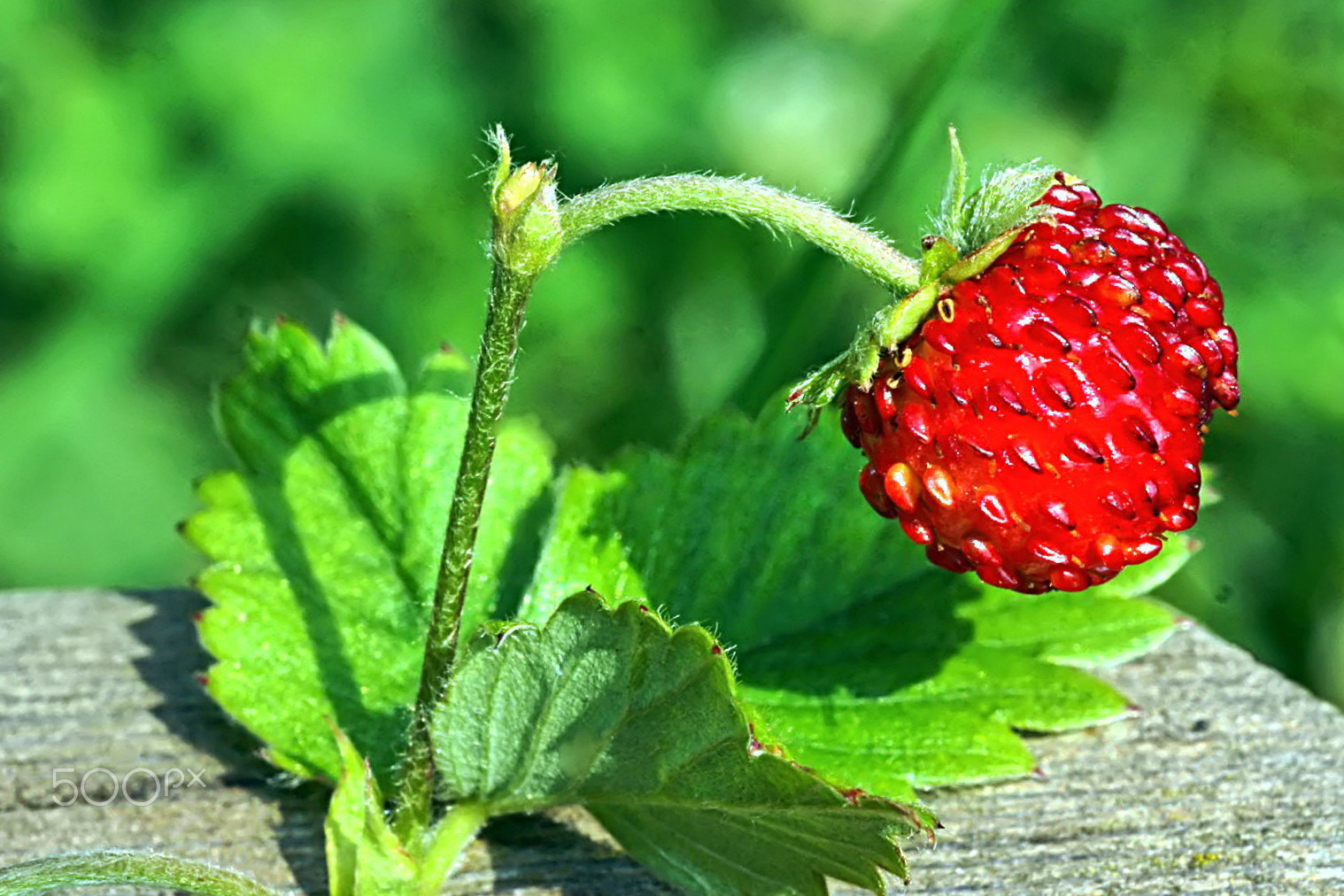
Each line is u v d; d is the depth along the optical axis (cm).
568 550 16
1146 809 15
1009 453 14
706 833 15
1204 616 24
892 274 14
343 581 16
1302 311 26
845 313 26
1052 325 14
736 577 16
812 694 16
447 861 15
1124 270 14
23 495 26
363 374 16
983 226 14
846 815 14
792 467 16
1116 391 14
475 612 16
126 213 26
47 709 16
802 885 15
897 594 16
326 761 15
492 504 16
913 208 26
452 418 16
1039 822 15
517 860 15
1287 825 15
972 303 14
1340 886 15
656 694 14
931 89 20
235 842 15
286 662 16
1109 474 14
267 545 16
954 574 16
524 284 14
